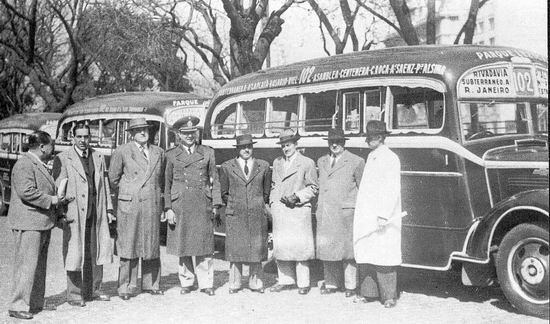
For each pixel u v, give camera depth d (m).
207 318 6.39
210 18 21.98
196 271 7.56
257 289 7.57
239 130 9.60
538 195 6.07
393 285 6.71
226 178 7.50
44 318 6.42
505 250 6.30
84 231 6.91
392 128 7.44
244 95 9.53
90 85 27.06
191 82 25.72
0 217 15.81
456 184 6.76
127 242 7.18
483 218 6.43
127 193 7.24
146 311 6.71
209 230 7.48
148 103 12.26
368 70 7.75
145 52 19.31
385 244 6.62
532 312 6.11
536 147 7.00
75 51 21.77
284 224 7.38
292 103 8.75
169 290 7.78
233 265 7.55
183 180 7.40
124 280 7.25
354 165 7.17
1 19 24.73
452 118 6.89
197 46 20.81
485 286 7.41
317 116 8.41
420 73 7.21
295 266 7.77
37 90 22.81
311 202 7.82
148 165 7.32
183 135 7.48
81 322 6.27
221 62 19.53
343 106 8.02
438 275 8.52
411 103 7.34
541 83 7.62
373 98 7.69
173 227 7.43
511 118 7.37
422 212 6.98
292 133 7.45
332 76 8.17
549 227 6.01
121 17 19.30
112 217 7.23
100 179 7.11
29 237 6.36
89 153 7.10
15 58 24.94
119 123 12.55
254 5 18.25
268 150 9.01
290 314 6.47
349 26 19.02
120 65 22.52
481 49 7.34
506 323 5.93
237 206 7.41
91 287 7.12
